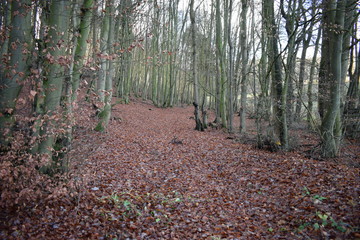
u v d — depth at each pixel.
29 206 4.25
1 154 4.08
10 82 4.09
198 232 4.23
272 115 10.21
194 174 7.41
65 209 4.42
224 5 18.89
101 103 4.61
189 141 12.13
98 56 4.23
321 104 12.20
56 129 4.24
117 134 11.62
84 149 5.25
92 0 4.91
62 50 4.30
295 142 10.27
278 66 10.15
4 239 3.46
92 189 5.43
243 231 4.24
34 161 4.13
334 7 8.45
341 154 9.03
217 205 5.31
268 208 5.02
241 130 14.69
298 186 5.81
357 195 4.72
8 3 4.36
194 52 15.73
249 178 6.89
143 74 36.06
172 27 27.69
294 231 3.97
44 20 4.40
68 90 4.63
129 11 5.29
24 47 3.99
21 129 4.17
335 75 8.62
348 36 10.84
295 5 9.39
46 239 3.63
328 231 3.72
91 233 3.95
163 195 5.71
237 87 19.22
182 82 42.41
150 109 25.25
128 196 5.42
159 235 4.09
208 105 36.72
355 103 13.41
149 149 9.89
